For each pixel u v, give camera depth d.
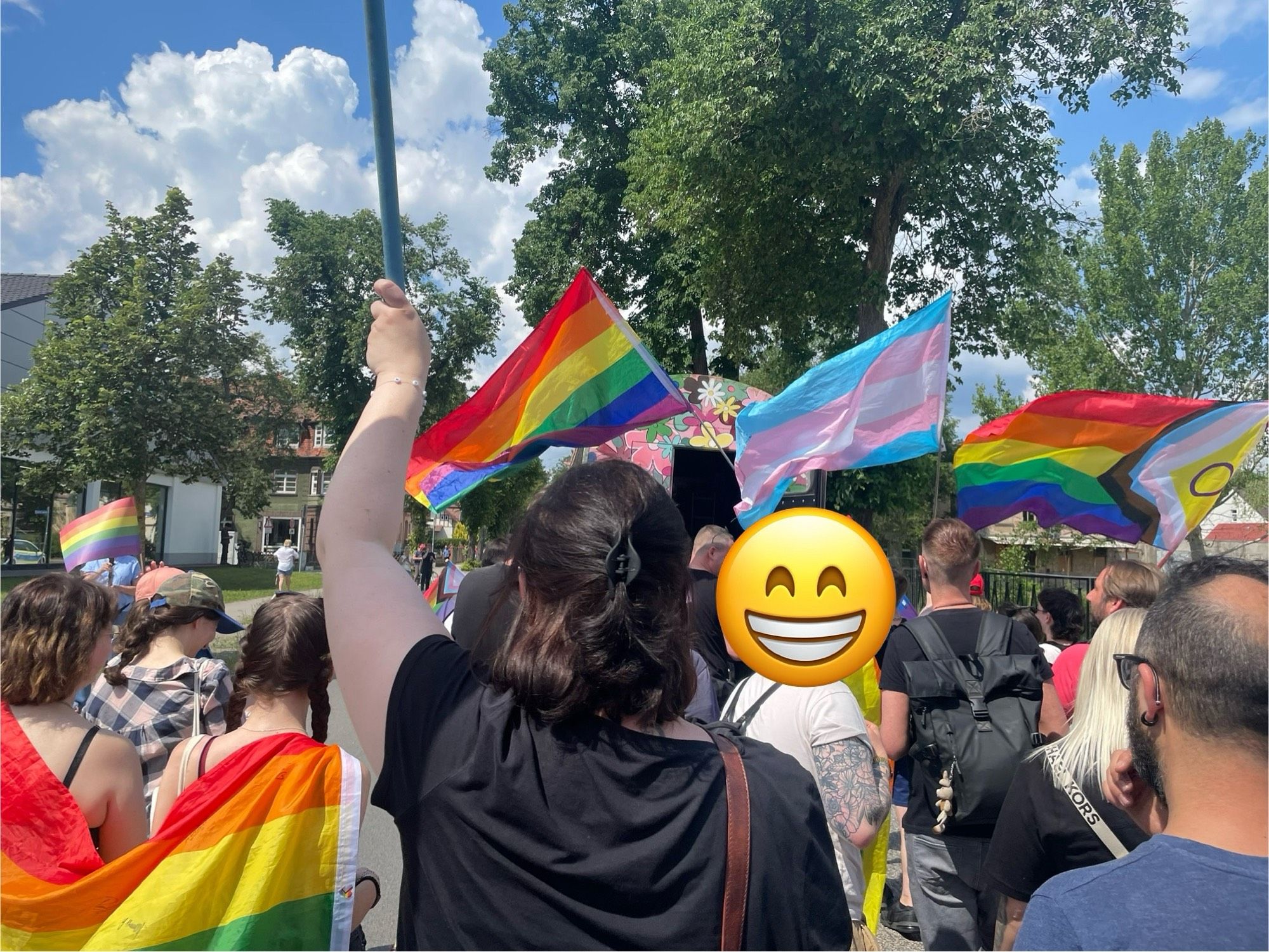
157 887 1.93
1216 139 21.73
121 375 15.87
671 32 17.44
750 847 1.08
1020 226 12.91
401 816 1.15
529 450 4.46
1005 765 2.77
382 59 1.49
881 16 11.66
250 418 31.20
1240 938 1.05
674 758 1.12
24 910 1.88
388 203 1.49
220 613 3.42
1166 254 21.92
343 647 1.24
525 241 23.06
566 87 21.38
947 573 3.23
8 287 27.61
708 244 15.55
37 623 2.19
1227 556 1.32
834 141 12.48
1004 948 2.20
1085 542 22.91
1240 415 4.55
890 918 4.38
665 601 1.18
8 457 17.97
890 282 15.02
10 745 2.06
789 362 21.91
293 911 2.01
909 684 2.95
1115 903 1.14
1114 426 4.72
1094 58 12.24
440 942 1.08
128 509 7.20
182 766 2.43
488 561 5.20
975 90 11.59
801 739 2.45
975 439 5.03
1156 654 1.25
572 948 1.04
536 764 1.10
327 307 33.03
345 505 1.33
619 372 4.30
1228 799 1.15
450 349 33.62
